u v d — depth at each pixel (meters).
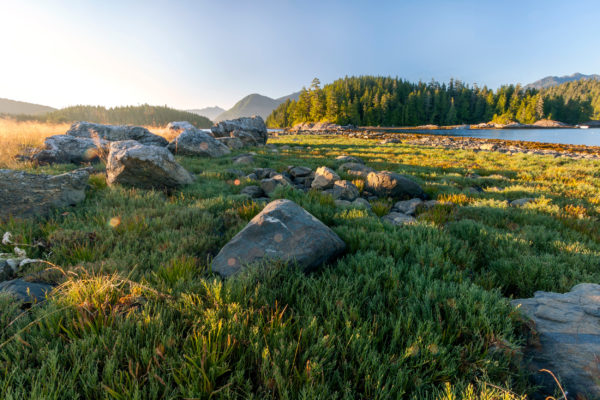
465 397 1.50
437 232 4.09
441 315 2.21
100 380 1.61
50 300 2.19
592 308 2.11
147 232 4.00
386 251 3.51
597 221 5.34
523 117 115.25
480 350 1.86
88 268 2.80
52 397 1.41
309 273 3.06
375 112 117.25
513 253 3.63
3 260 2.84
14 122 21.23
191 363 1.64
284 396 1.43
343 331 1.99
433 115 119.12
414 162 15.01
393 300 2.39
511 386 1.63
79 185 5.28
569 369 1.72
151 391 1.46
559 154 20.45
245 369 1.71
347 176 9.85
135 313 2.05
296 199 6.10
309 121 120.31
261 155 15.75
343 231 4.17
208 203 5.62
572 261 3.40
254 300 2.28
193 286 2.49
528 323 2.06
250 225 3.53
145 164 6.41
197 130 14.24
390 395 1.53
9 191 4.22
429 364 1.75
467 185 9.34
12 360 1.68
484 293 2.29
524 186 8.77
